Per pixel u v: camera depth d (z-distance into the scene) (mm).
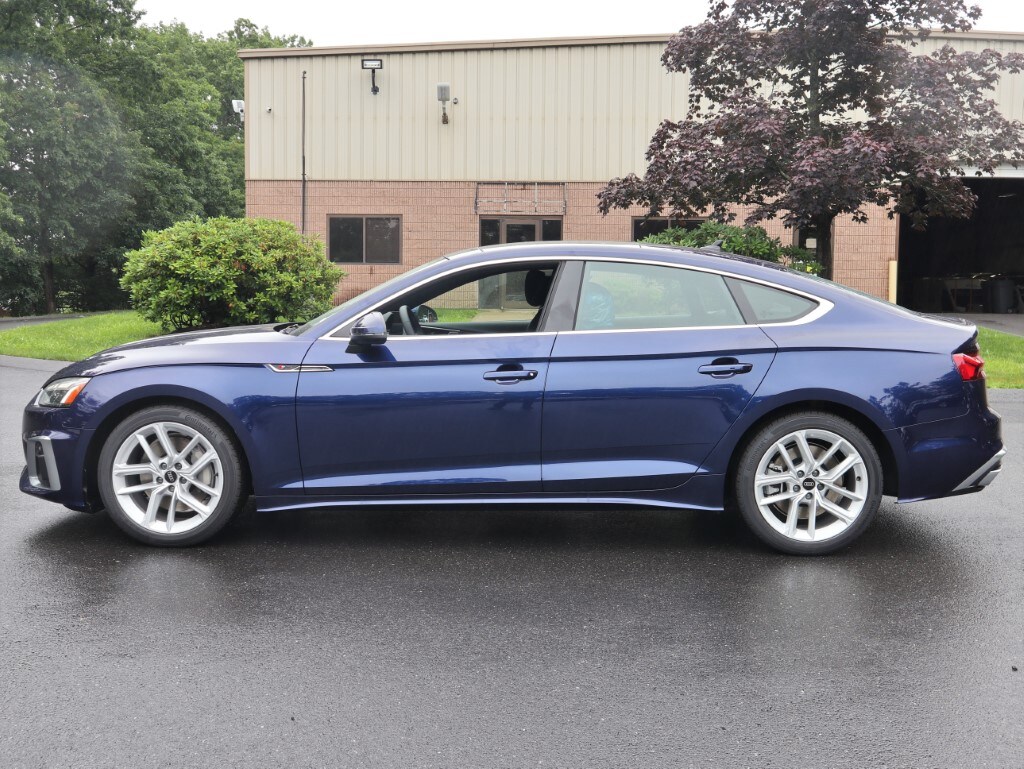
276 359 4832
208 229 13734
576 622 3875
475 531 5332
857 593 4250
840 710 3053
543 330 4859
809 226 13344
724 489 4918
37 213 35375
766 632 3760
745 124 12617
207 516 4887
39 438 4918
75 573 4480
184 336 5332
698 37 13344
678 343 4801
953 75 12734
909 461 4773
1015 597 4191
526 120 23469
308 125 23875
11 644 3580
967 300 27281
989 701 3115
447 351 4797
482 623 3859
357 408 4789
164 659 3449
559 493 4840
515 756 2742
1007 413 9664
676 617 3938
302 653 3521
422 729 2914
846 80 13125
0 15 36719
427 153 23734
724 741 2840
